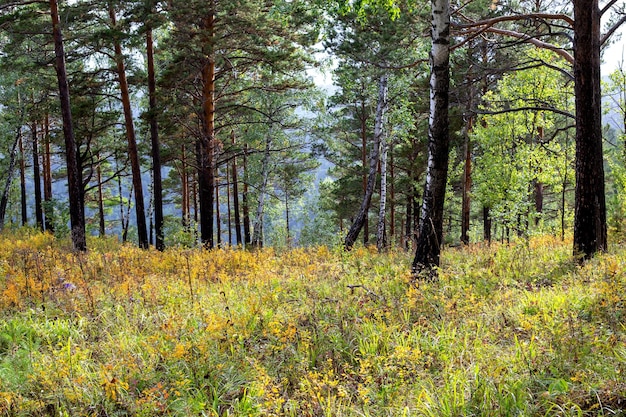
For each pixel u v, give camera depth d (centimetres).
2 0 1499
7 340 638
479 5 1483
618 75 1833
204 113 1766
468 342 547
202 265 1182
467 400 421
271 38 1734
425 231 896
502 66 1491
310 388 457
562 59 1784
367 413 421
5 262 1151
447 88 881
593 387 395
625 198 1675
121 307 771
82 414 442
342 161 3033
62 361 509
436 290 754
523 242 1112
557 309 614
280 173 3538
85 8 1623
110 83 2016
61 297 812
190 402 460
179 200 4175
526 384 430
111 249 1905
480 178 1944
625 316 560
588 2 934
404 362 495
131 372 505
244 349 557
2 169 2967
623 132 1892
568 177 1777
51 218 2078
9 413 450
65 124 1555
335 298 766
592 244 950
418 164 2588
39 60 1816
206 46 1539
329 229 4122
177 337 591
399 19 1320
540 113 1828
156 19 1557
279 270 1142
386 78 1755
